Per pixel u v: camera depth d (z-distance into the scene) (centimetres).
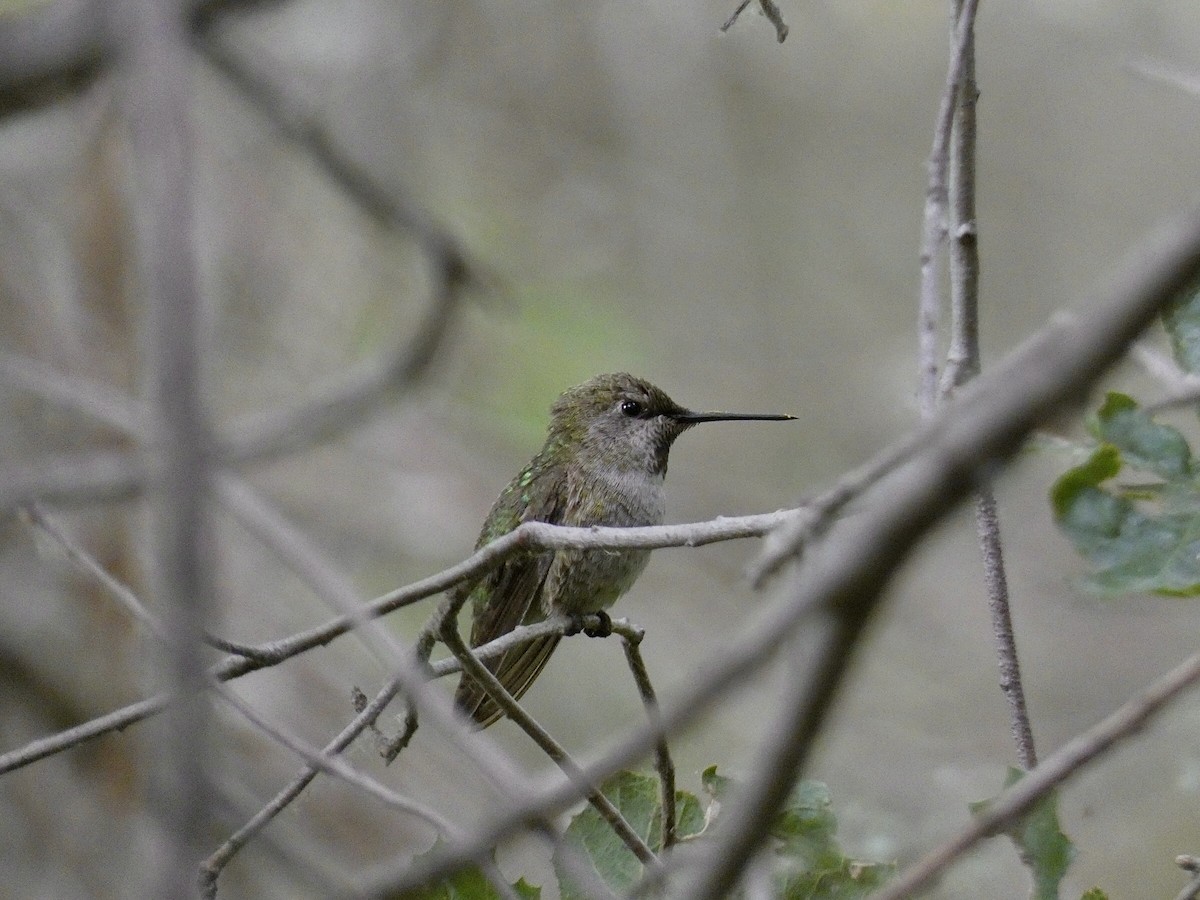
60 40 313
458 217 1480
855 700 1172
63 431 1105
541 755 1278
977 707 1212
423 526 1382
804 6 1686
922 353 567
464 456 1445
